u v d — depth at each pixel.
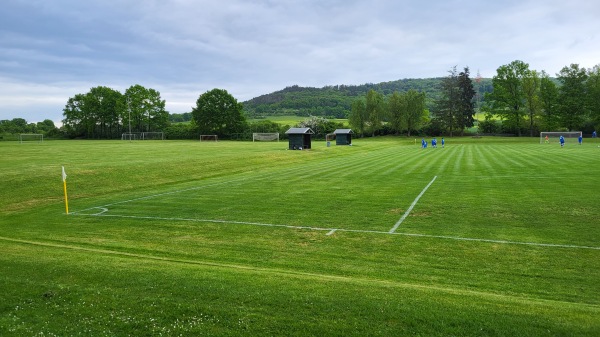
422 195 18.09
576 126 85.31
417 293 7.26
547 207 14.80
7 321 6.44
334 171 29.09
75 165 29.72
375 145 68.69
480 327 5.88
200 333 5.97
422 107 103.69
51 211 17.36
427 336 5.70
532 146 57.38
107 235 12.98
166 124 119.94
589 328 5.82
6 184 21.77
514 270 9.05
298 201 17.55
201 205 17.38
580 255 9.88
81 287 7.59
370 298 6.93
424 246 10.89
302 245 11.31
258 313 6.45
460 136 101.38
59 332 6.14
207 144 72.44
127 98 114.81
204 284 7.61
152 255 10.77
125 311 6.67
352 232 12.39
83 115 114.44
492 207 15.12
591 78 83.12
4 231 13.86
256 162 37.12
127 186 24.31
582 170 24.67
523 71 89.88
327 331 5.89
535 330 5.78
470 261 9.70
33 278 8.07
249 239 12.03
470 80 103.50
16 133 115.44
